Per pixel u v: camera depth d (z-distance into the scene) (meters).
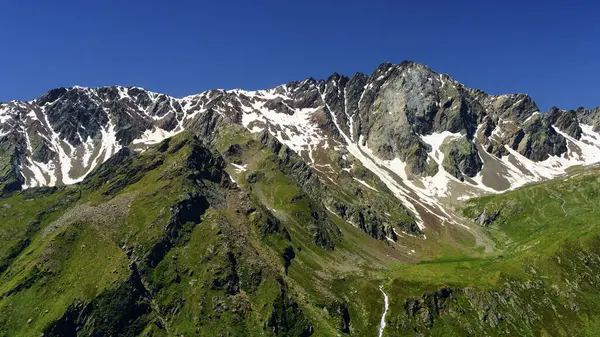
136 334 160.62
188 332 162.75
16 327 159.62
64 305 162.25
